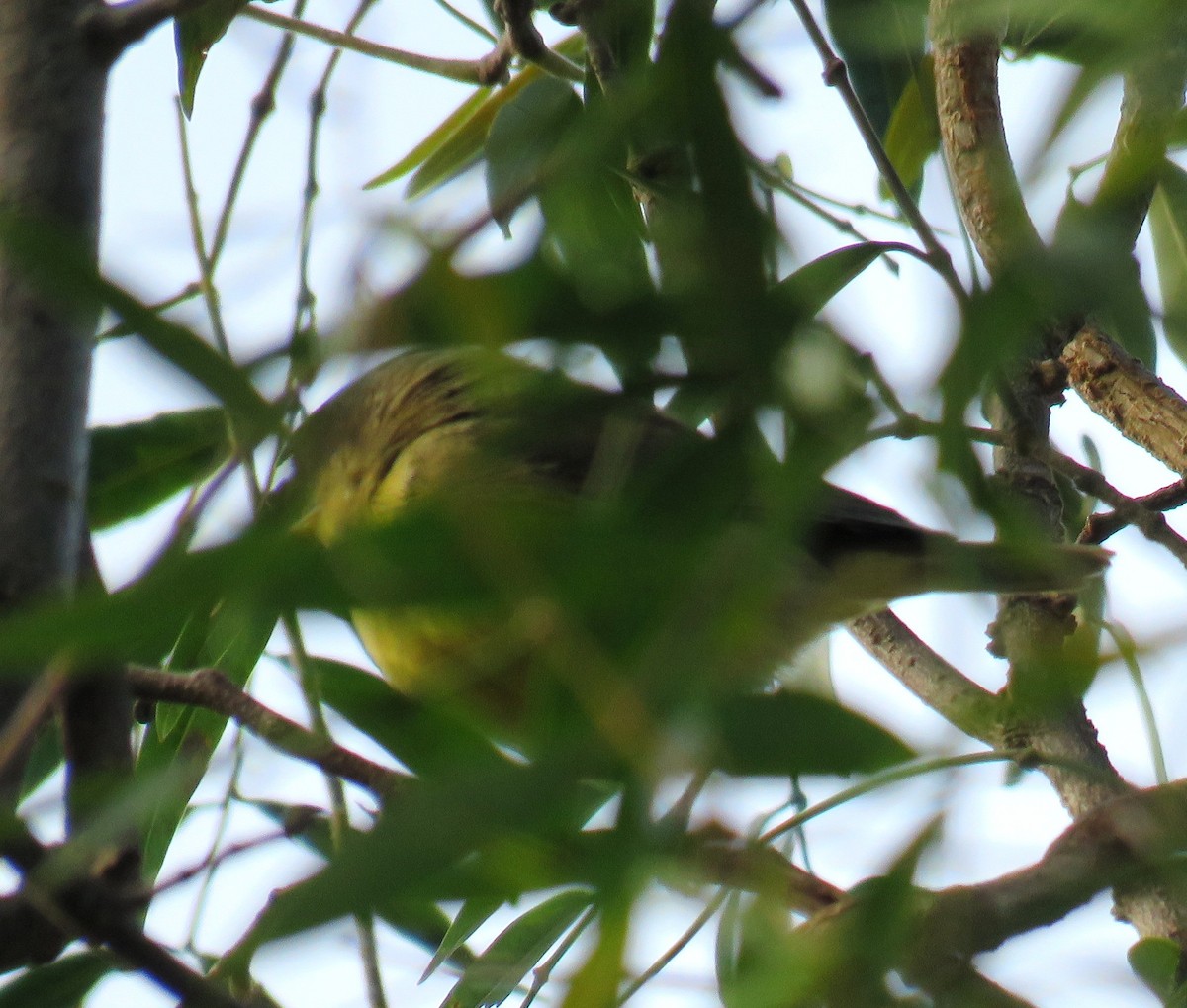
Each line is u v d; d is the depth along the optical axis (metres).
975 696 2.48
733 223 2.01
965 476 1.94
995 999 2.46
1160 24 2.11
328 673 3.33
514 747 2.47
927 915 2.50
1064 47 2.52
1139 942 3.65
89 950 3.85
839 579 5.20
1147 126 2.13
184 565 1.65
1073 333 4.80
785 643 2.96
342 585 1.75
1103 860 2.53
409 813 1.71
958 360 1.81
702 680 1.77
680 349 2.07
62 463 2.88
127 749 2.88
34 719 2.21
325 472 5.08
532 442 2.21
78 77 3.15
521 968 3.90
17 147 3.06
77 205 3.06
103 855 2.65
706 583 1.80
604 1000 1.81
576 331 1.96
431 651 2.68
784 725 1.93
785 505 1.85
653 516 1.97
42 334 2.91
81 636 1.60
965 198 4.89
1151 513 3.90
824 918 2.23
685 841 1.98
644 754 1.74
